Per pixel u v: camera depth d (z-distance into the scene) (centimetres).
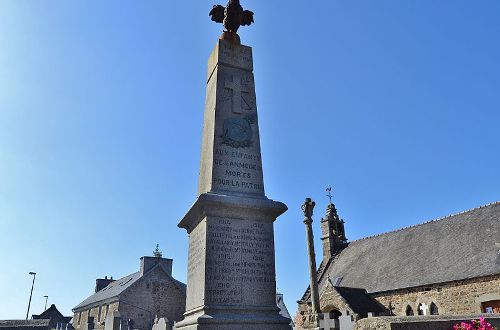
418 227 3347
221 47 972
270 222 786
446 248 2873
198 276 747
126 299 4112
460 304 2464
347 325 1891
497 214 2786
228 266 731
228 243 745
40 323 3344
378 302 2919
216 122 877
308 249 1947
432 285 2631
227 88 927
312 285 1920
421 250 3062
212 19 1055
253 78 965
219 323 671
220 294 709
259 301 729
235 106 912
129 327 2827
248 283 733
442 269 2694
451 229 3020
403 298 2780
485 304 2358
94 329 3525
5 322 3319
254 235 766
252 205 773
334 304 2836
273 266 762
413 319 770
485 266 2436
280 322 704
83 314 5212
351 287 3125
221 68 948
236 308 704
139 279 4231
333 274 3709
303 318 3153
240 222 765
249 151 872
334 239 4122
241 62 973
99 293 5369
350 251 3862
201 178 882
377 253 3478
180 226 893
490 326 762
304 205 2002
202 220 773
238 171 845
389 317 777
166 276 4362
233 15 1033
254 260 751
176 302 4312
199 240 772
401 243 3344
